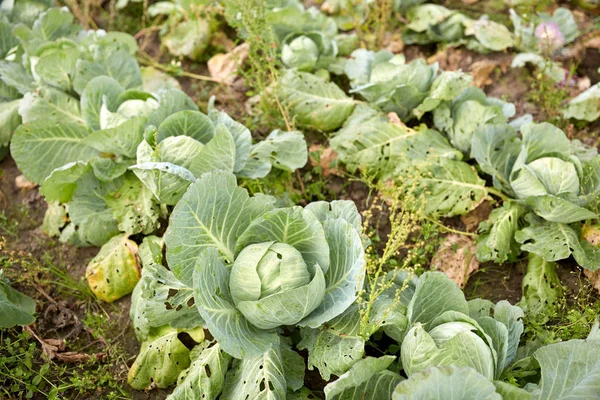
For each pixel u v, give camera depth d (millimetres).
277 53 2574
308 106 2395
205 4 2760
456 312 1709
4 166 2482
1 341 2035
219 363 1803
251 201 1826
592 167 2080
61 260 2232
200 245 1792
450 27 2688
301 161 2164
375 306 1799
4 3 2672
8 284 2086
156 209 2088
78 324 2082
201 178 1743
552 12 2834
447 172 2166
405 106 2352
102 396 1944
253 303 1686
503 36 2635
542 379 1639
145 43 2850
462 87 2240
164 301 1850
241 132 2121
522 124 2240
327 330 1802
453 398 1539
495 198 2223
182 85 2711
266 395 1704
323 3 2869
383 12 2682
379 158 2256
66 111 2303
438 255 2113
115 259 2082
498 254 2041
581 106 2363
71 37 2664
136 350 2033
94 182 2135
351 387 1712
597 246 2021
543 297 1985
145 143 1981
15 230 2324
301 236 1802
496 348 1714
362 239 1856
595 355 1619
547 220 2068
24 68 2457
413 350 1649
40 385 1961
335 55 2574
